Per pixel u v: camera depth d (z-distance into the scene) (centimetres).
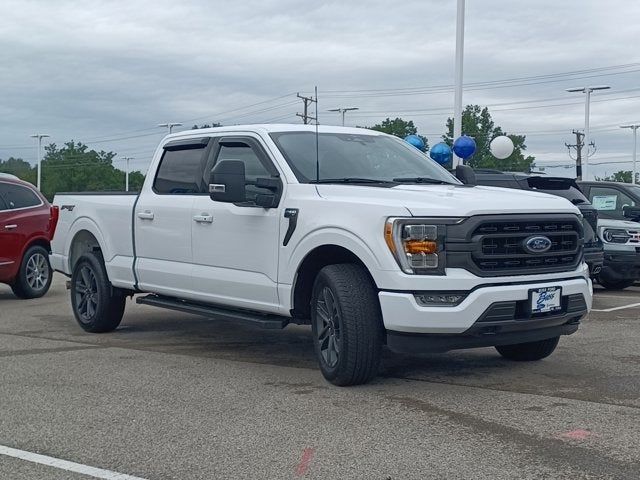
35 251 1267
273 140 714
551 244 617
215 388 636
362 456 468
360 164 716
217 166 683
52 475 450
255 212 691
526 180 1166
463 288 571
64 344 842
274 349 811
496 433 507
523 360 728
